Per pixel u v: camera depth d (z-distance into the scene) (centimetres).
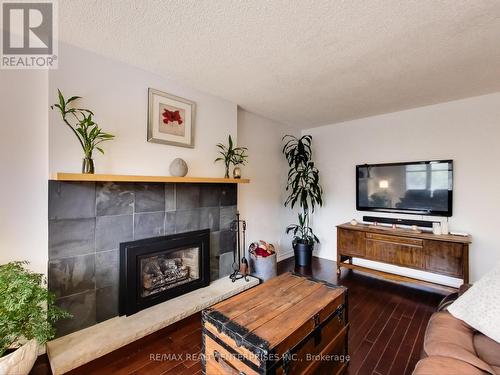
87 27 158
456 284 281
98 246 188
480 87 247
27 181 169
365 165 346
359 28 157
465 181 277
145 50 184
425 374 88
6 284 134
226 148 283
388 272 312
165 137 227
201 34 164
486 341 111
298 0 133
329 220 391
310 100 286
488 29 156
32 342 143
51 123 169
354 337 194
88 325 184
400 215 318
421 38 167
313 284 175
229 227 288
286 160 404
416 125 309
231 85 246
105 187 191
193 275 255
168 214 229
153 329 188
